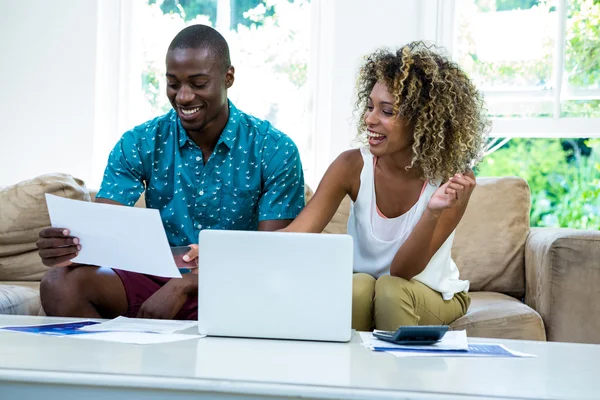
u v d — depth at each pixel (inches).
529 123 121.1
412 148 73.9
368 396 36.0
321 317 52.3
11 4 130.0
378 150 73.9
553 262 84.4
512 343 53.4
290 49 128.8
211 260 53.1
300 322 52.5
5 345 45.4
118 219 57.7
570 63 120.7
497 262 101.0
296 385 36.6
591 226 229.6
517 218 102.6
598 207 228.8
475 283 101.0
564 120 120.0
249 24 129.5
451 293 74.9
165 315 68.3
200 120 76.0
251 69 129.6
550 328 84.1
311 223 75.0
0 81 130.5
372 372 40.4
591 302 83.4
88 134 128.4
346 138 123.6
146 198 82.2
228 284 53.0
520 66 122.6
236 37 129.8
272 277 52.7
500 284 101.0
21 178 130.1
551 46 121.2
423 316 71.4
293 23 128.6
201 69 74.2
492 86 123.4
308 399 36.5
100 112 130.2
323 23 127.1
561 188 232.2
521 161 234.4
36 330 51.8
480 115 79.7
